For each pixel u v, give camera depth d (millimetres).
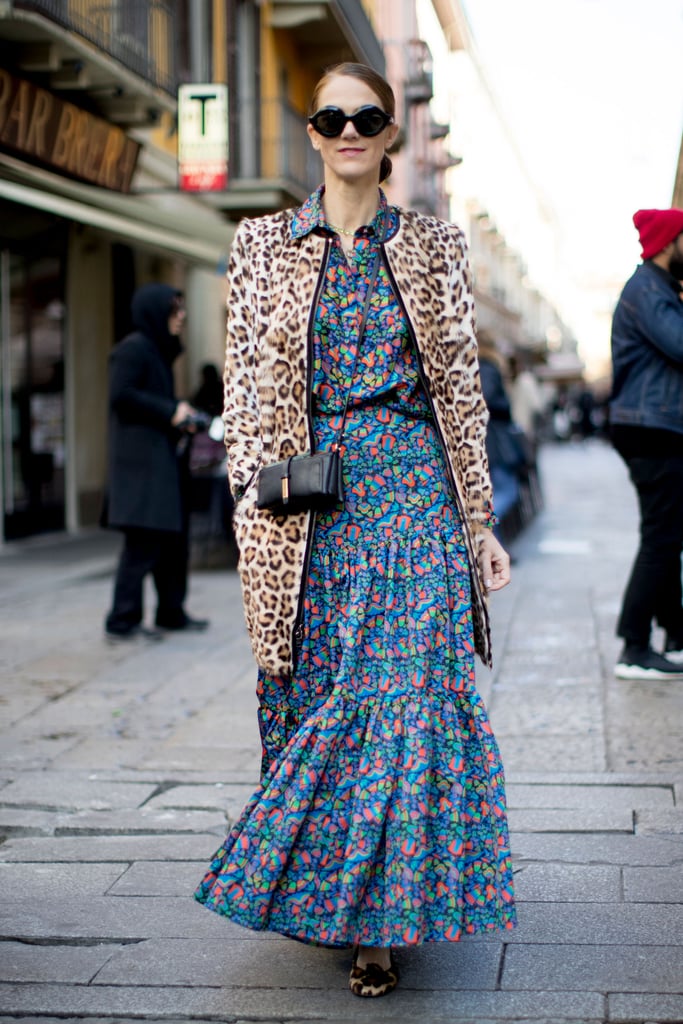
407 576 2658
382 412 2686
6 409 12641
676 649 5672
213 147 12672
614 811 3736
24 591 8930
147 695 5520
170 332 6734
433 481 2717
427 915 2525
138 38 13539
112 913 3131
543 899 3141
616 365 5266
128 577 6770
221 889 2590
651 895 3145
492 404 10656
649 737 4578
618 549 10688
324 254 2676
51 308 13703
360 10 21438
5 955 2895
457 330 2754
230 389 2797
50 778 4246
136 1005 2635
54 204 9594
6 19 10383
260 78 19250
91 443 14602
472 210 35719
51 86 11992
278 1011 2592
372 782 2541
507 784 4027
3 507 12547
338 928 2494
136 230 10938
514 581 8781
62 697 5508
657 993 2621
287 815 2561
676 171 5324
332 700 2598
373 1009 2588
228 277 2809
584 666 5812
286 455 2684
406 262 2695
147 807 3939
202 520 10320
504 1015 2545
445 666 2652
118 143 12711
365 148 2656
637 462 5312
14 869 3459
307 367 2650
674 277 5203
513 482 10984
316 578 2682
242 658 6301
